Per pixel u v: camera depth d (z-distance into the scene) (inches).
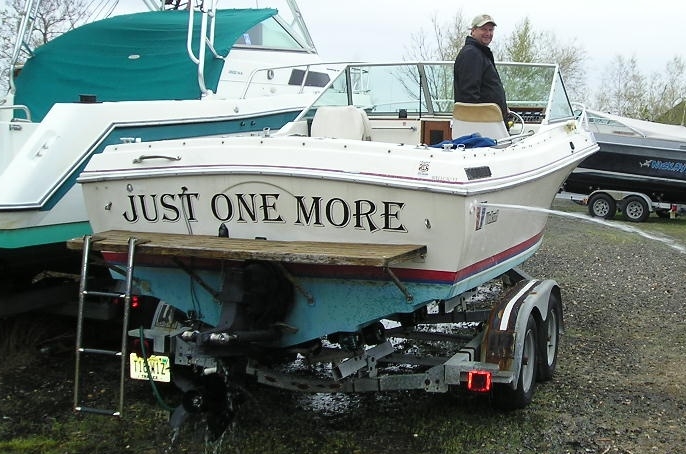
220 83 281.3
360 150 139.3
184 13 280.8
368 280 140.1
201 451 145.7
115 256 163.2
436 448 145.5
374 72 230.1
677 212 509.0
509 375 147.9
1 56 562.3
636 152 510.6
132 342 167.0
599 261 345.7
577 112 256.4
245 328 139.3
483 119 188.4
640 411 165.0
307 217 142.8
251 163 143.3
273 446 147.1
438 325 232.7
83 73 252.4
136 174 152.7
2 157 201.6
